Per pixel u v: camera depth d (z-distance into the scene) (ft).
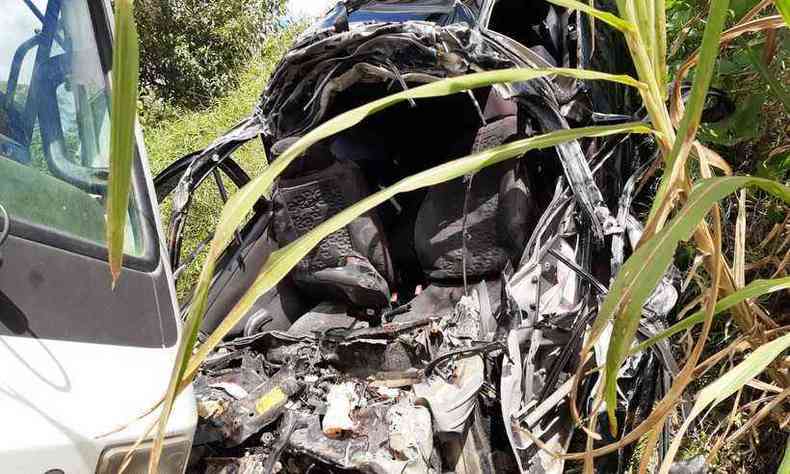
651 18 4.99
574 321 9.07
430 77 10.22
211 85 43.57
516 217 10.38
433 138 12.33
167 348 6.39
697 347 4.52
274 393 9.17
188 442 6.04
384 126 12.67
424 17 14.29
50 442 4.44
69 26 7.23
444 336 9.59
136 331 6.09
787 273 8.46
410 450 8.28
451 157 11.51
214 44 44.91
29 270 5.21
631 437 4.53
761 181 4.33
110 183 3.36
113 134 3.28
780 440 9.25
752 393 9.65
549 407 8.52
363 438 8.60
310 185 10.97
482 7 13.37
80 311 5.52
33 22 6.70
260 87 31.27
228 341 11.41
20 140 6.01
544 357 9.16
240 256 11.95
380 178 12.84
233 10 44.55
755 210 10.39
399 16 14.61
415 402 8.84
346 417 8.70
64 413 4.67
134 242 6.86
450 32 9.62
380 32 9.92
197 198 17.67
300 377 9.72
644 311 8.55
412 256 12.12
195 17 43.78
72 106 6.84
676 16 10.94
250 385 9.50
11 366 4.63
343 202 10.92
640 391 9.18
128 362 5.68
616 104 12.53
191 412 6.13
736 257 5.99
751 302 5.96
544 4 14.61
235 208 4.00
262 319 11.56
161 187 11.93
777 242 9.66
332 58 10.41
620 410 8.91
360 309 11.12
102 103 7.32
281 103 11.32
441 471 8.89
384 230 12.39
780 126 10.12
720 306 4.88
